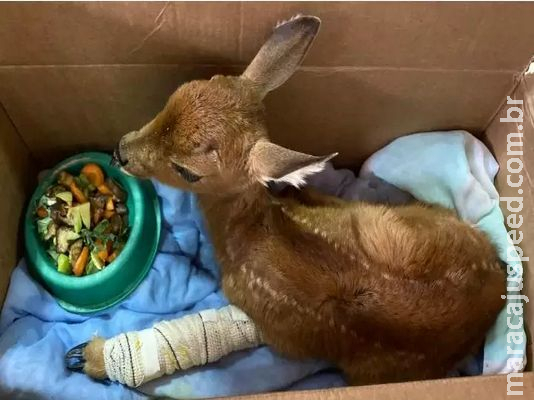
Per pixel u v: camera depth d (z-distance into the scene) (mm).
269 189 463
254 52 428
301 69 447
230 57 432
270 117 499
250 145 420
